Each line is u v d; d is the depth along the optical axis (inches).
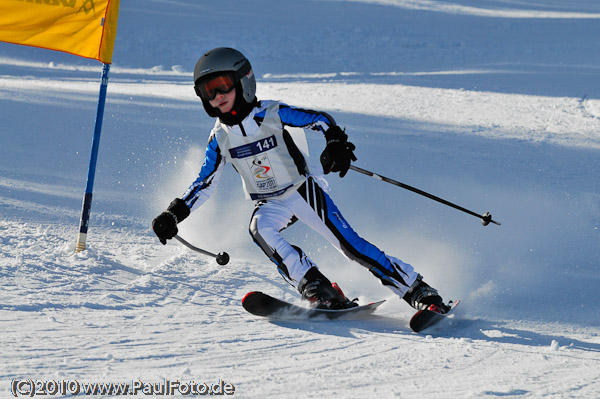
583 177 536.1
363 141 644.1
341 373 205.5
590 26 1790.1
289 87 990.4
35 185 457.4
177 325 249.4
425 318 251.9
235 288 306.2
